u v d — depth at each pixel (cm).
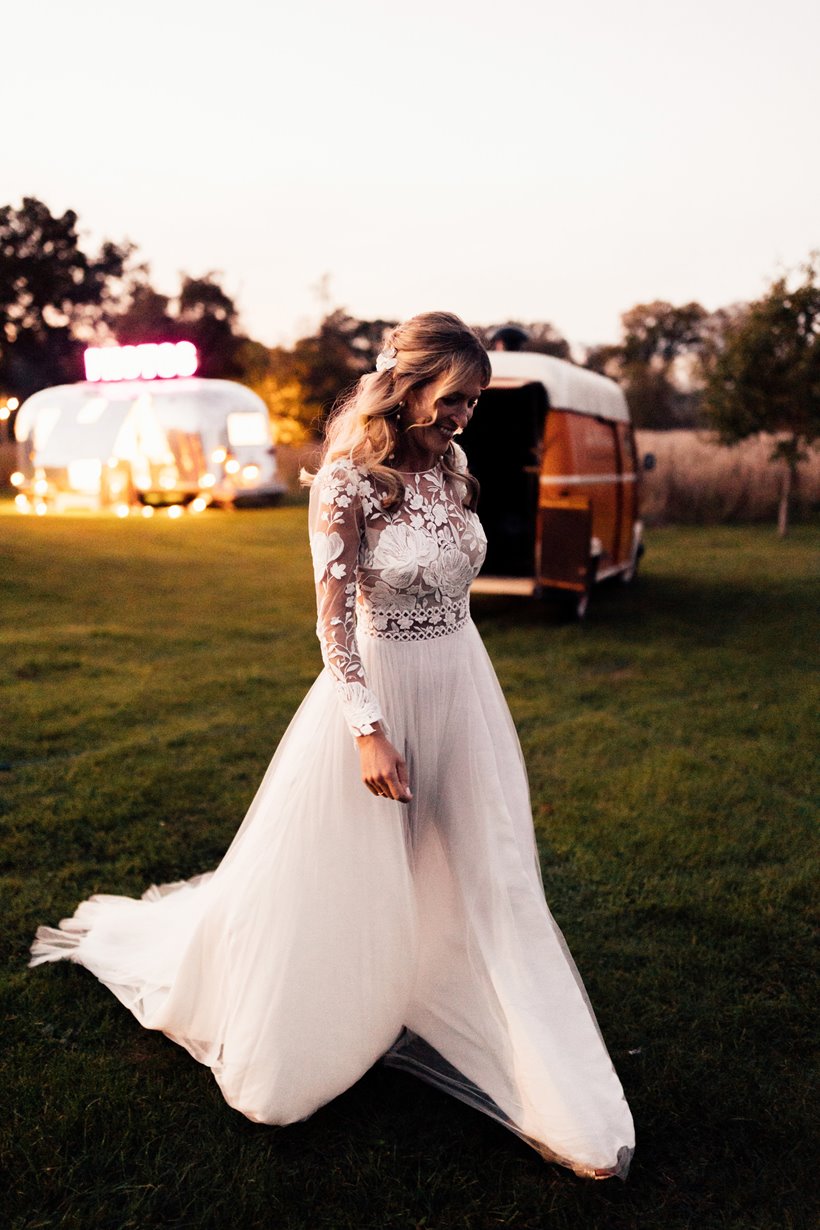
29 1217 207
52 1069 251
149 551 1254
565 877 369
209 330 4350
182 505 1830
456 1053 243
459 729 237
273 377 3055
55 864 367
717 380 1530
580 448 890
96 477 1730
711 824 422
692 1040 271
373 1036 229
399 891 228
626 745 533
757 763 503
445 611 231
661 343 6316
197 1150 226
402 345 211
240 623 841
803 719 586
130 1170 221
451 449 234
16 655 696
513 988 227
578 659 749
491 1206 213
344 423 223
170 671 669
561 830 411
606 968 307
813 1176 225
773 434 1558
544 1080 218
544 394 833
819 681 683
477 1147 230
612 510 1021
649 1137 235
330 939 224
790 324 1456
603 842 400
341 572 214
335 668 213
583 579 853
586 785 466
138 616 858
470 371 207
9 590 942
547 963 231
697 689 663
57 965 299
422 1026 249
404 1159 225
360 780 225
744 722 580
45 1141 226
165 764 474
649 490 1870
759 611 951
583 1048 225
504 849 234
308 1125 235
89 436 1744
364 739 210
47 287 3978
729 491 1878
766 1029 278
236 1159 224
